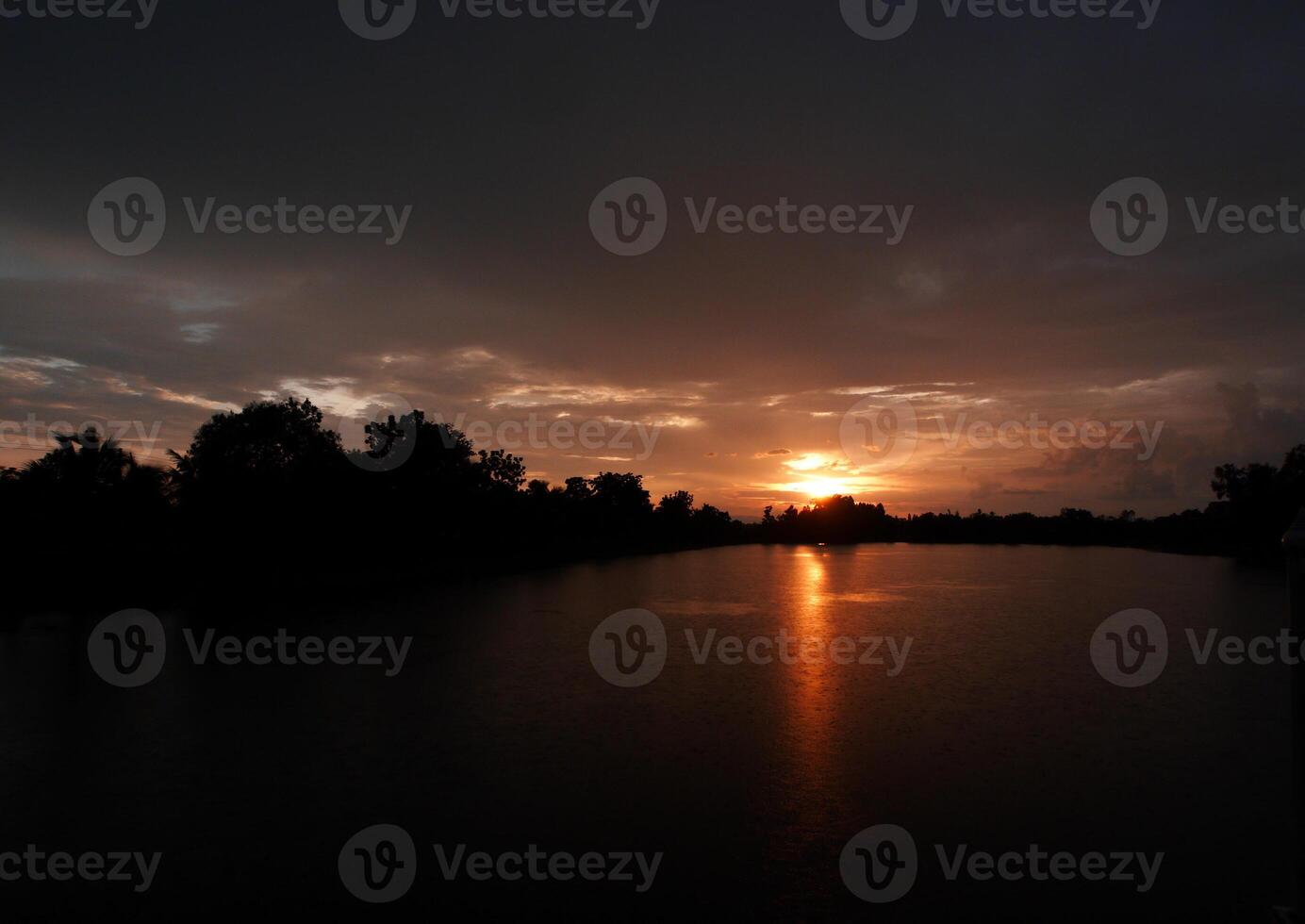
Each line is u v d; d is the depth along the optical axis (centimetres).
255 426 3584
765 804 756
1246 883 593
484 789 799
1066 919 543
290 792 791
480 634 1948
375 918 546
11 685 1313
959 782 820
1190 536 8012
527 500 6266
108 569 3047
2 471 3019
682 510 11456
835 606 2622
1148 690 1277
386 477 4253
